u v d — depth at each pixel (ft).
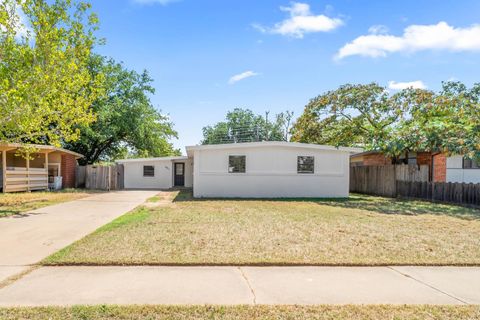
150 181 80.43
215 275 14.51
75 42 36.45
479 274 15.19
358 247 19.51
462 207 40.55
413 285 13.67
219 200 47.80
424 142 46.24
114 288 12.87
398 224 27.94
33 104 34.55
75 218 29.78
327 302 11.85
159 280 13.79
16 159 69.62
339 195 54.70
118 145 95.81
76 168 75.66
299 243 20.29
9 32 33.68
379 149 52.13
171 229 24.18
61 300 11.68
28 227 25.32
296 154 53.98
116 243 19.62
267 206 40.37
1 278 13.88
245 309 11.12
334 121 61.00
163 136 99.04
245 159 53.36
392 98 54.80
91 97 39.91
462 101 48.08
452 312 11.10
